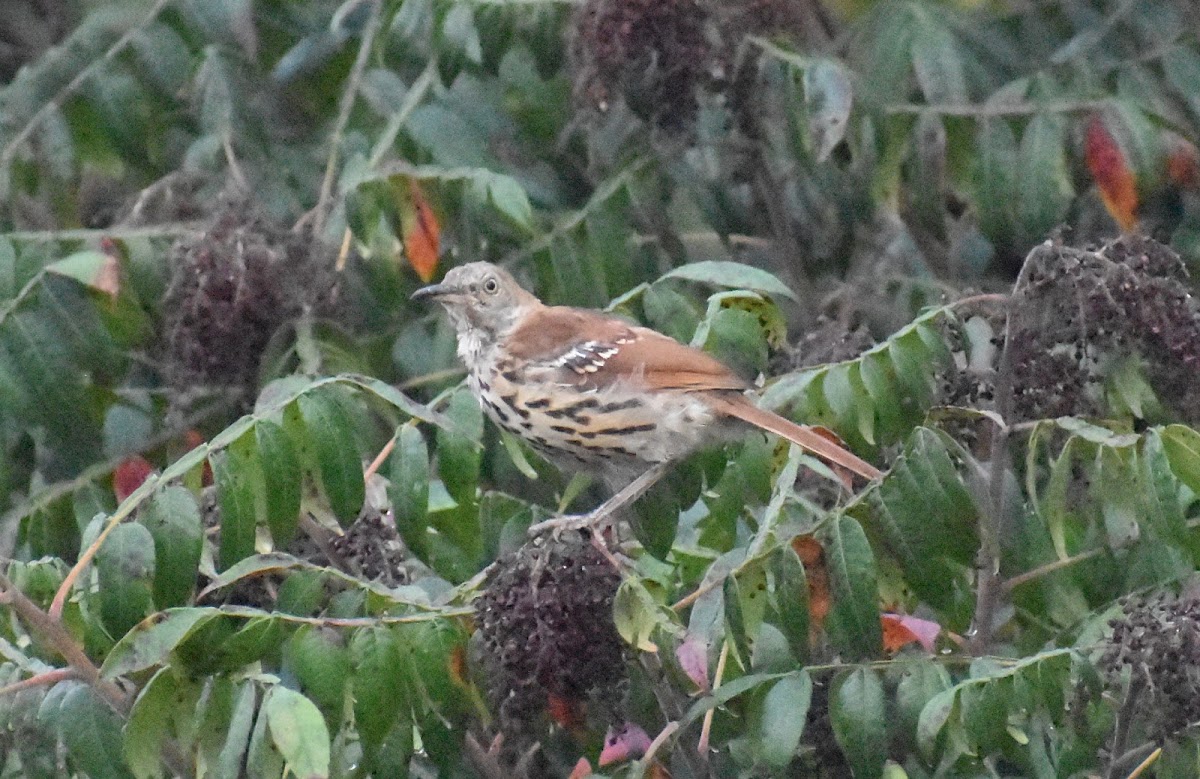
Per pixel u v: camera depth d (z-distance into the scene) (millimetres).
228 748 8539
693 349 10969
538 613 9109
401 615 9258
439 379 12680
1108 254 10359
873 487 9547
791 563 9227
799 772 10281
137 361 13250
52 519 11922
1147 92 13039
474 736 11109
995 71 13680
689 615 10805
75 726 9070
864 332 11227
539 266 12641
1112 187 12211
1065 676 9328
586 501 12719
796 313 13430
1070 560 10586
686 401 10781
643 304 11891
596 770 9758
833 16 14320
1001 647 11414
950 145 12633
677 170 12906
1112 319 10102
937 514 9422
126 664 8695
